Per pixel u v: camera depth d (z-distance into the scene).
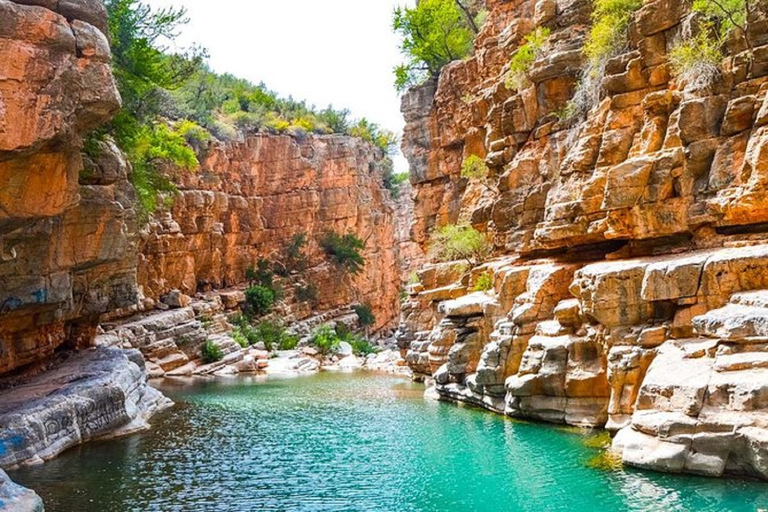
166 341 37.72
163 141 36.81
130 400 20.48
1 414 15.12
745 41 16.72
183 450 17.12
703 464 12.16
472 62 34.22
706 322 13.51
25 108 11.04
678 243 17.58
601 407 17.39
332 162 63.97
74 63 11.78
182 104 53.75
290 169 60.72
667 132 17.81
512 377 19.62
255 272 56.94
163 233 44.44
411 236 38.91
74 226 17.50
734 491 11.41
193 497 12.86
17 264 16.02
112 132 23.94
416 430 19.50
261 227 58.22
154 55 28.94
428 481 13.87
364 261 66.12
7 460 14.16
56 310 19.50
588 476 13.22
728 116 16.41
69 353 23.53
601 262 18.38
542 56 25.42
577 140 22.05
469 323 24.03
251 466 15.45
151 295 42.41
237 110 63.94
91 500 12.52
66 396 17.02
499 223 26.28
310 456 16.41
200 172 50.66
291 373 39.47
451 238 30.98
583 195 19.16
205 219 49.75
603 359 17.30
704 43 16.97
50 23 11.27
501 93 27.78
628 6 20.33
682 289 15.20
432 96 37.47
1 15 10.73
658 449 12.79
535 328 20.08
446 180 36.88
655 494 11.63
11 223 12.89
